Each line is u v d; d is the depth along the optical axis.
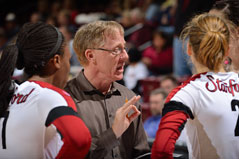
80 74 4.43
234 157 3.65
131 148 4.39
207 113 3.61
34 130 3.37
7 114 3.52
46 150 3.45
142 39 15.68
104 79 4.27
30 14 22.81
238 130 3.66
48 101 3.40
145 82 11.09
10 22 20.77
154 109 8.77
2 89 3.57
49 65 3.66
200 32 3.75
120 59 4.14
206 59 3.73
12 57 3.60
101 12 20.55
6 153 3.41
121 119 3.75
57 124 3.24
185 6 7.91
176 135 3.49
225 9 4.89
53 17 18.17
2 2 23.80
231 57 4.25
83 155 3.31
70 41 13.16
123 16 16.73
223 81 3.79
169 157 3.45
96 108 4.25
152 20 16.03
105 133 3.77
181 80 10.26
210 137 3.65
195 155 3.79
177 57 10.47
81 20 18.80
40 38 3.59
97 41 4.10
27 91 3.57
